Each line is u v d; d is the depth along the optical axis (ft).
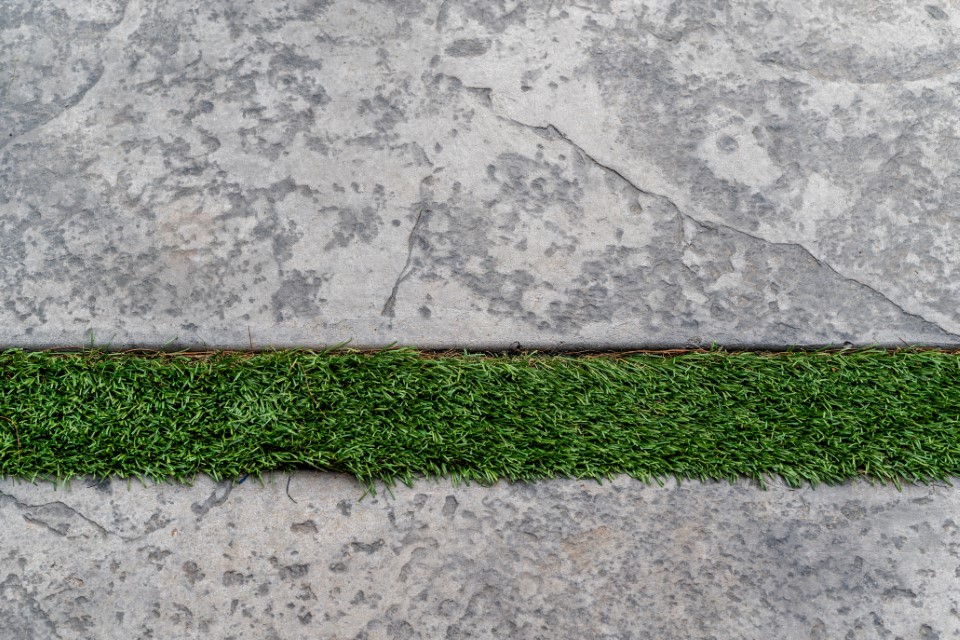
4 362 3.98
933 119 4.29
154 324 4.03
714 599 3.88
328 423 3.96
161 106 4.19
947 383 4.09
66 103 4.19
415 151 4.18
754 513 3.96
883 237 4.18
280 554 3.86
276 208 4.12
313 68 4.24
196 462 3.92
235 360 4.00
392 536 3.89
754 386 4.06
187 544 3.86
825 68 4.32
